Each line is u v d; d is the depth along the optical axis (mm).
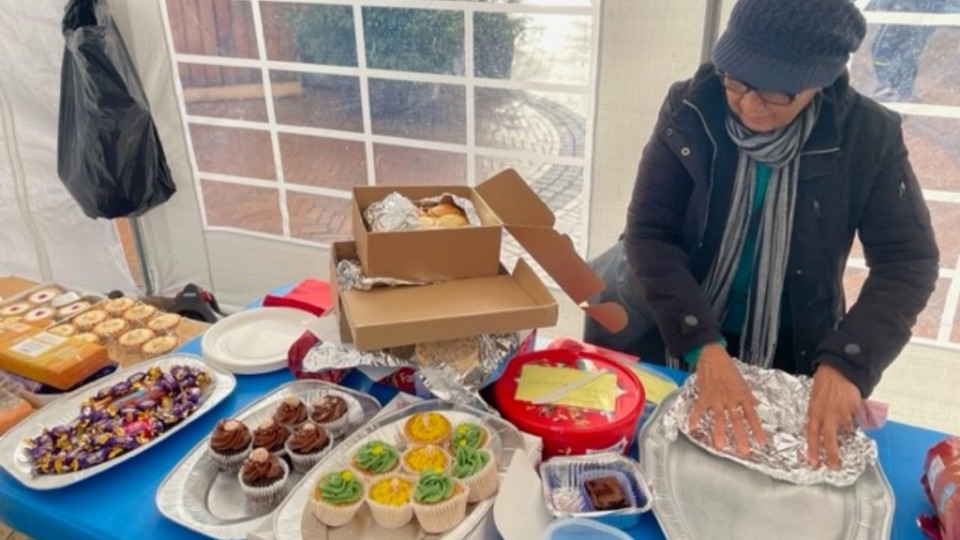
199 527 914
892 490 955
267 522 891
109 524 935
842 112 1146
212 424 1142
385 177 2469
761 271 1297
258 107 2518
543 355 1218
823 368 1107
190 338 1584
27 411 1227
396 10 2174
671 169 1289
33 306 1676
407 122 2342
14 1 2322
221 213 2771
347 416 1120
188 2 2406
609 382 1141
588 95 2035
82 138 2383
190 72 2527
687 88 1260
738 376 1121
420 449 989
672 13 1820
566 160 2150
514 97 2146
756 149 1179
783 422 1061
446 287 1130
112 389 1213
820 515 915
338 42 2299
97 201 2459
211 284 2928
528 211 1251
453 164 2346
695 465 1002
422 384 1119
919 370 1927
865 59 1706
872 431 1112
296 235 2701
